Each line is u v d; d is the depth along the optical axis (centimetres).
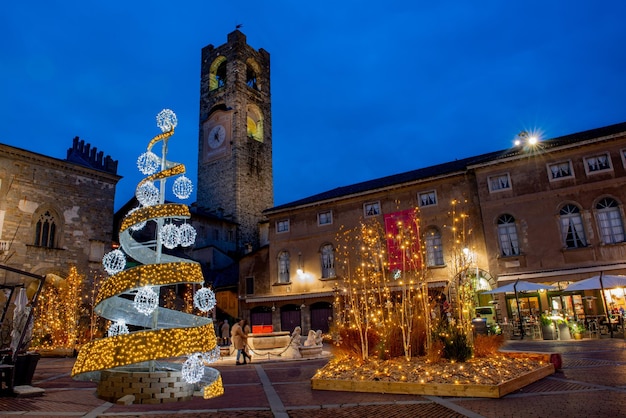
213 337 1009
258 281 3512
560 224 2502
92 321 2788
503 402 779
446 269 2722
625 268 2248
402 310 1166
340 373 1055
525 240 2550
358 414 741
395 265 2770
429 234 2869
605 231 2397
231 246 5072
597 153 2481
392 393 908
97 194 3281
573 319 2236
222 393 999
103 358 918
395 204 3027
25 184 2902
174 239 1070
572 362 1245
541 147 2631
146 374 901
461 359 1069
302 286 3262
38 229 2942
